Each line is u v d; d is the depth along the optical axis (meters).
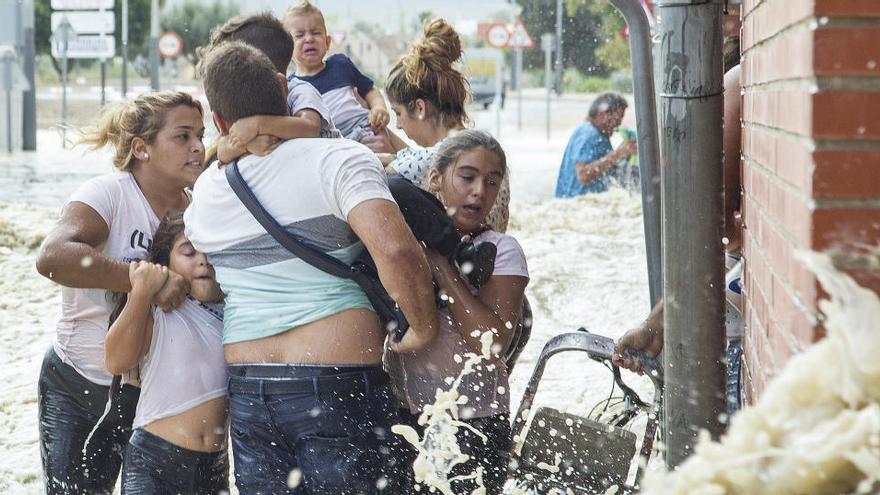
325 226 4.20
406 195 4.48
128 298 4.58
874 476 1.95
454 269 4.55
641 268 11.89
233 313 4.35
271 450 4.29
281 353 4.22
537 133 32.47
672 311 3.81
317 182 4.16
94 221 4.87
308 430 4.17
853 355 2.06
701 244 3.76
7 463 6.45
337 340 4.19
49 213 14.16
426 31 5.88
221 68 4.31
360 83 8.30
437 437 4.41
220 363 4.68
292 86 5.94
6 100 27.34
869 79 2.38
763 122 3.33
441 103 5.78
